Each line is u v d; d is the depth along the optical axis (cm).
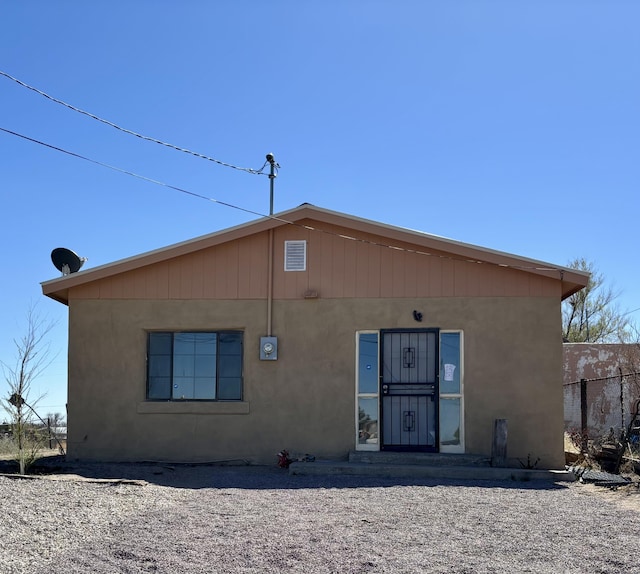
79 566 630
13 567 615
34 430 1488
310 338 1359
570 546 716
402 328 1337
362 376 1348
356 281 1358
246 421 1358
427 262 1345
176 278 1398
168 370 1395
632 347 2167
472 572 626
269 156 1414
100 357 1398
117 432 1380
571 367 2202
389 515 858
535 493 1044
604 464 1306
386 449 1326
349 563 649
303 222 1371
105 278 1412
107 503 882
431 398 1326
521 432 1291
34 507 829
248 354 1368
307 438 1341
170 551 679
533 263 1305
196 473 1235
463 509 902
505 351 1311
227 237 1373
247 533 751
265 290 1377
